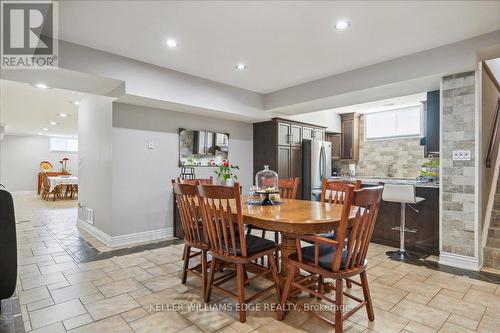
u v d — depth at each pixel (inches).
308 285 86.3
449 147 117.6
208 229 81.9
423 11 88.7
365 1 83.7
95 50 117.0
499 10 87.9
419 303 84.8
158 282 100.0
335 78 150.0
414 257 128.0
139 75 130.3
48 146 453.1
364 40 109.6
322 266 68.9
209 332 69.9
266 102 189.6
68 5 84.0
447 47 112.5
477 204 111.2
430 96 142.4
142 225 155.1
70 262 120.9
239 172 205.0
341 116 265.6
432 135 141.8
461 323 73.9
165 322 74.4
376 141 251.8
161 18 93.2
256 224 77.0
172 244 149.2
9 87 169.0
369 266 116.3
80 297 88.2
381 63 132.1
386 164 245.6
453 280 102.0
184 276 99.0
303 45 114.2
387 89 138.4
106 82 128.1
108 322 74.2
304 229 69.6
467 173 113.0
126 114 148.5
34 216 233.1
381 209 151.0
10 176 425.1
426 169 203.0
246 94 179.5
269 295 90.8
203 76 153.3
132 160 150.9
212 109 161.5
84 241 155.1
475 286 96.8
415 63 121.1
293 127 214.1
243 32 103.1
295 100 170.9
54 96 191.6
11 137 425.4
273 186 121.2
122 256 129.0
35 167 443.2
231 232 76.9
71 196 370.9
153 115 159.0
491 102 135.9
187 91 148.9
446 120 118.3
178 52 121.3
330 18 93.0
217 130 191.6
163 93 138.8
